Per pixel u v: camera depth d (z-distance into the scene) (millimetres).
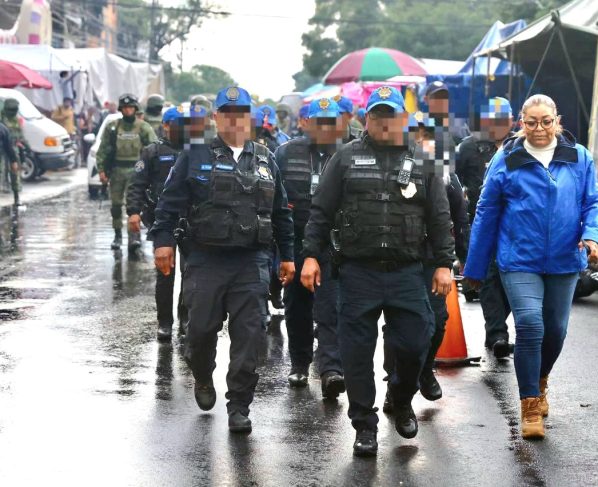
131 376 8078
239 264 6586
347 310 6129
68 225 19578
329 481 5676
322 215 6195
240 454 6141
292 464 5961
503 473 5832
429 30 56344
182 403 7301
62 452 6129
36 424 6703
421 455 6168
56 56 36406
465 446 6355
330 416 7031
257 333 6621
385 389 7855
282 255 6938
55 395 7449
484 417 7035
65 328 9977
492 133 9117
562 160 6535
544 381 7012
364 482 5664
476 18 56250
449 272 6148
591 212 6516
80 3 63562
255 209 6555
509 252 6586
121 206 16125
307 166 7930
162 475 5738
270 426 6766
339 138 7902
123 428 6652
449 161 7195
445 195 6156
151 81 48969
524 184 6527
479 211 6738
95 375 8078
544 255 6516
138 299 11750
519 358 6531
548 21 15516
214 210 6508
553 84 18188
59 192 27094
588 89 18031
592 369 8453
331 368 7441
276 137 12953
